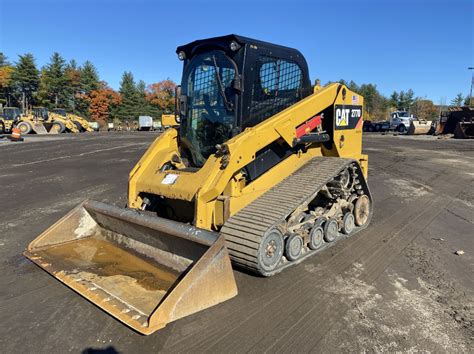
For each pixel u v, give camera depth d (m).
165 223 3.97
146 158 5.22
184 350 3.01
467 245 5.52
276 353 2.99
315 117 5.54
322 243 5.07
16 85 68.38
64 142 23.22
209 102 4.96
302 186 4.86
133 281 3.85
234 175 4.45
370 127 42.25
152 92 78.44
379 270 4.58
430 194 8.94
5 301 3.75
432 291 4.06
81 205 4.99
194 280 3.32
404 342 3.14
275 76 5.08
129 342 3.10
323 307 3.68
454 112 30.48
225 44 4.65
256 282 4.17
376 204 7.90
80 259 4.40
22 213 7.02
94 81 70.31
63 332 3.24
